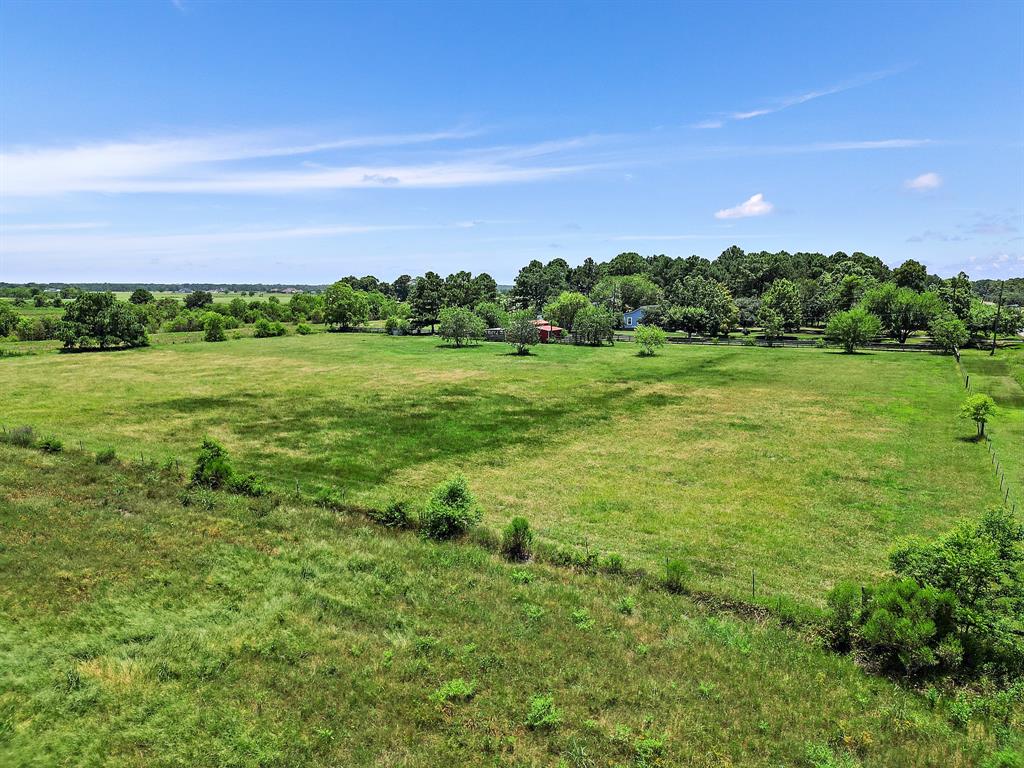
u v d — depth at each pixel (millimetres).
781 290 111312
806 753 11297
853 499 26125
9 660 12906
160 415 40875
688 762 11078
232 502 23828
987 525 15750
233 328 116312
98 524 20422
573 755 11102
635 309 133375
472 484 28484
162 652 13703
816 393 49125
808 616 16406
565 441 36000
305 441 35312
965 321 77000
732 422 40188
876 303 85625
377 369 63125
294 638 14555
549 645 14844
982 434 35375
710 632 15781
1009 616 14484
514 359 71750
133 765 10422
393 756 11000
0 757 10305
